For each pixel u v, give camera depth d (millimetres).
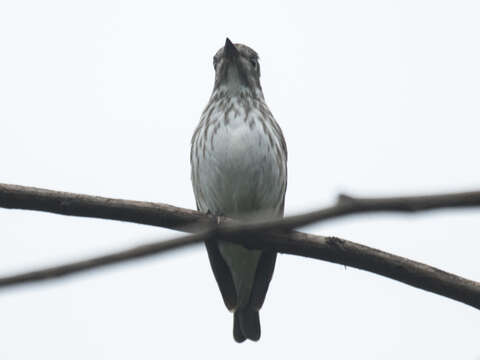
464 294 8195
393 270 8320
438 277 8219
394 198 3031
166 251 3373
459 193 2971
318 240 8469
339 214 3092
